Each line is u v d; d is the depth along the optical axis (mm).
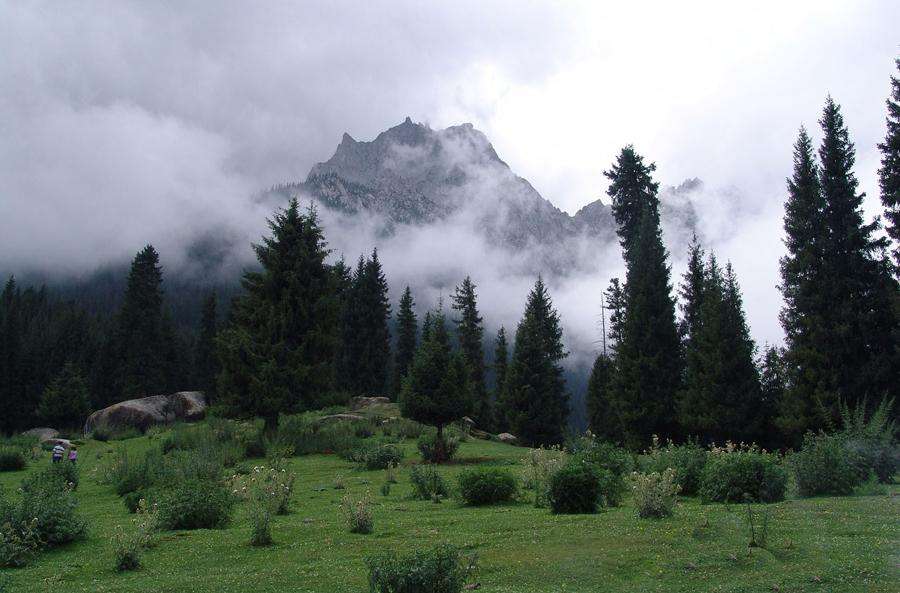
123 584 9328
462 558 9633
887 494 12758
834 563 8453
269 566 10102
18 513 11844
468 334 69812
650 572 8703
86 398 56875
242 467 25516
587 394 62188
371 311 68062
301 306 36312
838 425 29641
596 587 8297
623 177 50906
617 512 12859
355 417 42281
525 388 48531
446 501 16672
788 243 34344
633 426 40344
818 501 12211
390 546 10945
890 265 31422
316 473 24984
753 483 13125
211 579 9391
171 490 15719
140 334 69000
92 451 35281
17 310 96562
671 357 41156
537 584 8500
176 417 51625
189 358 81688
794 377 32406
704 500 13828
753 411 36844
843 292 31984
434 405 29719
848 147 33906
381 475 23891
